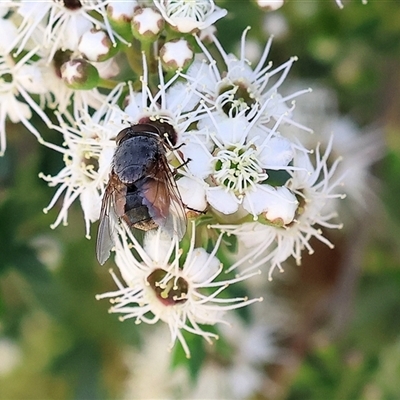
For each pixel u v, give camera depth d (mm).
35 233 165
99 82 135
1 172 161
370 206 178
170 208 122
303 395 179
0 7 139
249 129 126
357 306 176
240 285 149
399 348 172
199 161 124
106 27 134
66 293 172
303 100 175
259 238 133
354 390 173
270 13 167
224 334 169
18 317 178
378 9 176
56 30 137
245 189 125
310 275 184
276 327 183
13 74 141
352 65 181
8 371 193
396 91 179
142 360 185
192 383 159
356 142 175
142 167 122
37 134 139
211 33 138
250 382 180
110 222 127
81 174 134
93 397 180
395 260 178
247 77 133
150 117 127
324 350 174
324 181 135
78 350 179
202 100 126
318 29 176
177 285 131
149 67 134
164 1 131
